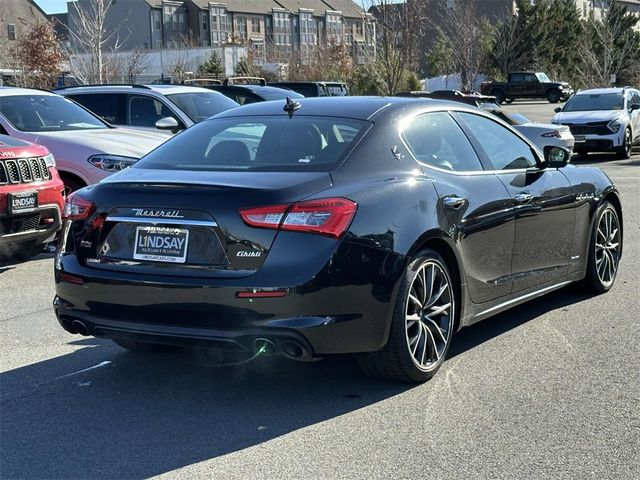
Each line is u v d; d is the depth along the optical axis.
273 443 4.20
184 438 4.29
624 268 8.16
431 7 49.34
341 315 4.41
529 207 5.85
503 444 4.14
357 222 4.49
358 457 4.02
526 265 5.95
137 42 87.88
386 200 4.70
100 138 10.23
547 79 53.00
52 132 10.31
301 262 4.30
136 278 4.53
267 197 4.39
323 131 5.11
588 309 6.68
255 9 95.94
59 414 4.65
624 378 5.07
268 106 5.71
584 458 3.97
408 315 4.81
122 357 5.68
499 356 5.53
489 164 5.73
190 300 4.39
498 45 56.53
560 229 6.32
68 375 5.32
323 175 4.65
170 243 4.53
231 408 4.70
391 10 27.05
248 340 4.35
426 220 4.85
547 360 5.43
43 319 6.70
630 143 20.91
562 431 4.29
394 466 3.91
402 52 26.89
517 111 42.50
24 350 5.86
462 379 5.09
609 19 45.22
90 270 4.71
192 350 5.75
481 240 5.36
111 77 32.25
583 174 6.80
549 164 6.25
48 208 8.27
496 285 5.59
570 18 61.03
